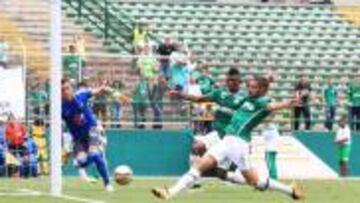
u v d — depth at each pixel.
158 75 75.06
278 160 78.50
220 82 89.56
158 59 75.25
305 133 79.56
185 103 75.25
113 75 74.50
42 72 76.81
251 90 37.78
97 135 52.78
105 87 53.31
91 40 88.69
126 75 75.06
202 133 73.62
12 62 76.12
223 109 38.22
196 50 95.62
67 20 90.00
